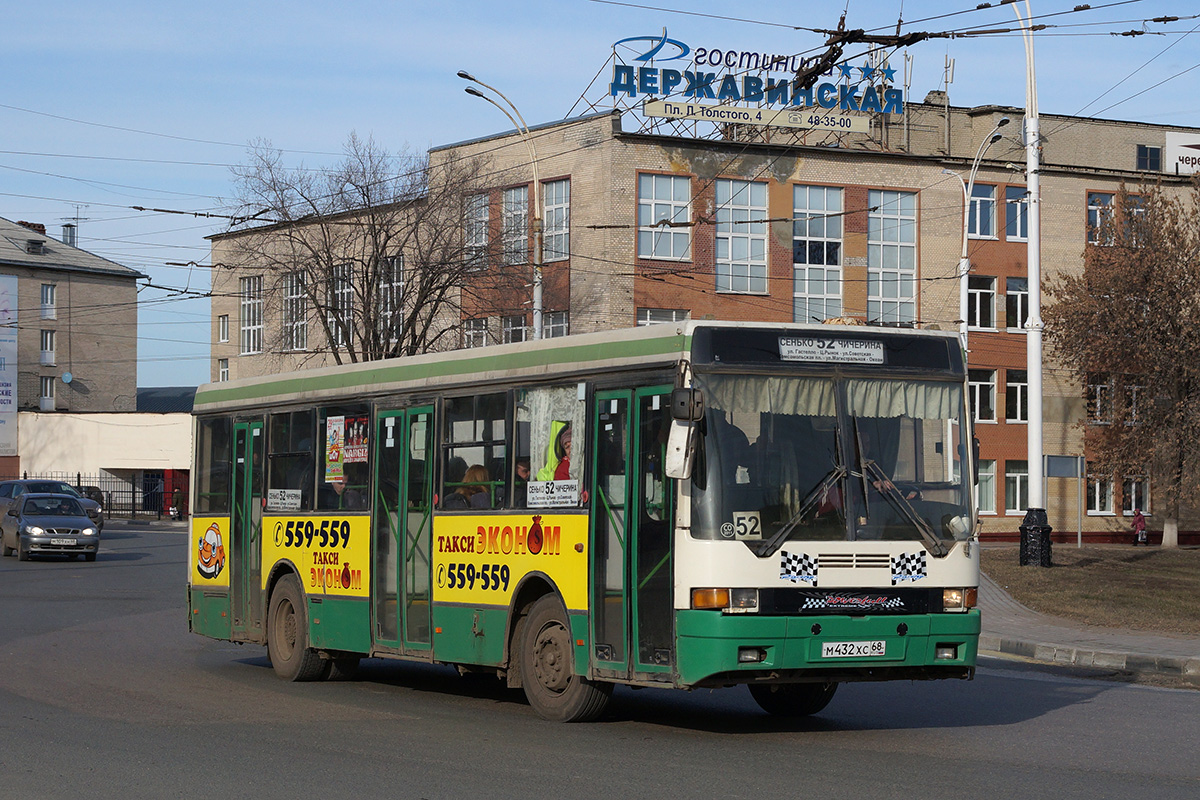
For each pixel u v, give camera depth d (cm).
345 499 1372
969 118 5456
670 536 978
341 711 1177
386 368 1334
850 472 999
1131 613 2048
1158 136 5694
